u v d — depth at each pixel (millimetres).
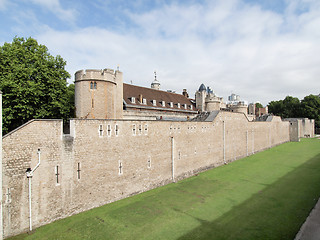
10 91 24828
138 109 41812
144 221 18203
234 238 15516
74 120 19328
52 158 17891
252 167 37875
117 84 35219
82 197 19859
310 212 19094
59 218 18328
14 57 26812
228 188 26516
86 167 20141
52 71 28344
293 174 32281
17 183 15969
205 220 18359
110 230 16797
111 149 22094
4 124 26297
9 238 15414
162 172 27969
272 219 18203
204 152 35781
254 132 53656
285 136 75125
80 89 28828
